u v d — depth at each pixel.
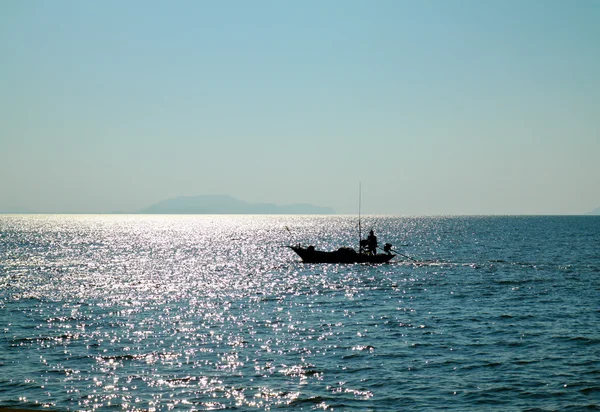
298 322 39.12
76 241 147.50
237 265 84.81
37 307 45.34
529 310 42.66
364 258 80.00
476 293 52.00
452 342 32.94
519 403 23.39
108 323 38.81
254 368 28.00
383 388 25.14
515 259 86.88
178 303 47.81
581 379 26.22
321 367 28.14
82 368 27.94
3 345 32.38
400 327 37.09
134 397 23.97
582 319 39.00
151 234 197.38
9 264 83.88
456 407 23.00
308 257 81.62
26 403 23.22
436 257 91.88
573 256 91.06
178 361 29.19
